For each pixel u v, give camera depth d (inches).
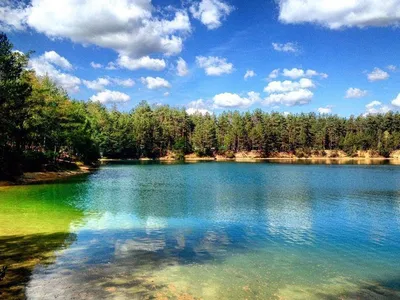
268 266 585.3
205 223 924.0
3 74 1573.6
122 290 463.5
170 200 1337.4
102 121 5767.7
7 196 1314.0
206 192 1606.8
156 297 444.5
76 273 522.3
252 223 935.7
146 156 6250.0
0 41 1572.3
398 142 6673.2
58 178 2171.5
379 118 7573.8
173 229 844.6
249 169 3528.5
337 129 7278.5
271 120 7214.6
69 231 789.9
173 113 7367.1
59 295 444.1
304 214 1079.0
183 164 4621.1
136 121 6427.2
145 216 999.6
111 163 4766.2
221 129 7381.9
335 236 807.1
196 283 496.7
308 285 506.9
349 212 1120.8
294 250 687.7
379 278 543.2
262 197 1456.7
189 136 7003.0
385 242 759.1
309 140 6983.3
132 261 586.6
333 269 581.3
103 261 581.6
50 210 1042.1
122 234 777.6
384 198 1449.3
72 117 2977.4
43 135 2397.9
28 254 609.9
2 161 1804.9
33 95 2181.3
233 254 648.4
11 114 1700.3
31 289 461.1
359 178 2437.3
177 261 594.9
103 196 1407.5
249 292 472.4
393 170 3331.7
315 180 2268.7
